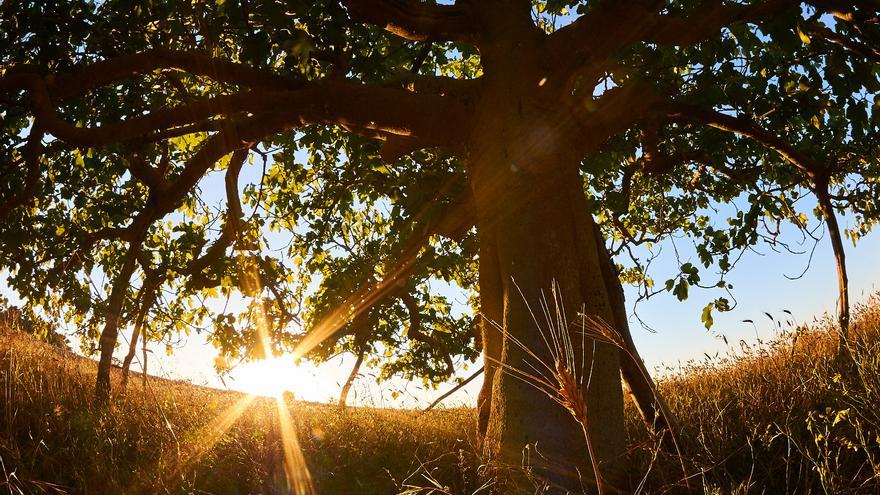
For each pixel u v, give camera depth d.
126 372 8.64
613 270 6.23
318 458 6.20
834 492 3.51
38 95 6.12
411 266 10.21
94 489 4.71
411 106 5.96
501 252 5.43
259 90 6.18
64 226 9.80
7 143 8.01
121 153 8.30
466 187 7.16
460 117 5.96
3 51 7.03
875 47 6.00
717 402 5.53
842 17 5.99
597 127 5.84
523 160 5.45
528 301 5.14
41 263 9.57
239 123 7.03
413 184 8.07
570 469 4.67
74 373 8.64
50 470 4.84
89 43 7.41
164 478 5.02
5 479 4.32
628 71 6.64
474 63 10.66
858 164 8.92
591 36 5.62
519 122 5.58
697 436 4.98
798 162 7.32
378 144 8.61
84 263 10.01
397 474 5.38
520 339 5.07
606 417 4.91
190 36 7.10
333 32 5.71
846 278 7.33
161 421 6.65
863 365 4.63
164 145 9.48
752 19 5.53
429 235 8.02
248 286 9.67
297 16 5.62
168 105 9.29
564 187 5.48
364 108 6.00
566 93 5.93
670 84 6.91
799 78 6.89
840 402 4.37
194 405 8.09
